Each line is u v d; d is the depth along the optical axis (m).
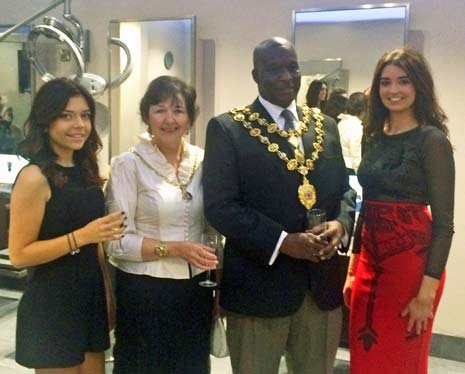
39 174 1.80
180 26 3.40
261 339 2.03
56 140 1.86
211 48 3.41
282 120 2.03
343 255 2.29
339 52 3.12
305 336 2.08
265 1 3.26
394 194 2.00
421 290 1.96
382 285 2.04
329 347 2.11
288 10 3.22
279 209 1.97
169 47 3.45
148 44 3.50
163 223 2.00
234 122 2.01
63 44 3.37
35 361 1.88
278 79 1.96
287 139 2.01
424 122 2.00
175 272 2.00
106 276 2.10
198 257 1.93
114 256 2.01
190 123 2.06
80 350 1.92
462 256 3.10
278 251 1.92
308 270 2.03
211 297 2.12
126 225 1.97
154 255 1.97
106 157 3.70
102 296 1.98
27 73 3.94
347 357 3.20
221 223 1.93
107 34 3.62
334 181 2.08
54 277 1.87
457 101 3.01
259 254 1.94
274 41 1.98
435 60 3.01
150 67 3.51
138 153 2.02
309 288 2.03
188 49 3.39
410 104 1.99
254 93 3.35
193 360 2.06
